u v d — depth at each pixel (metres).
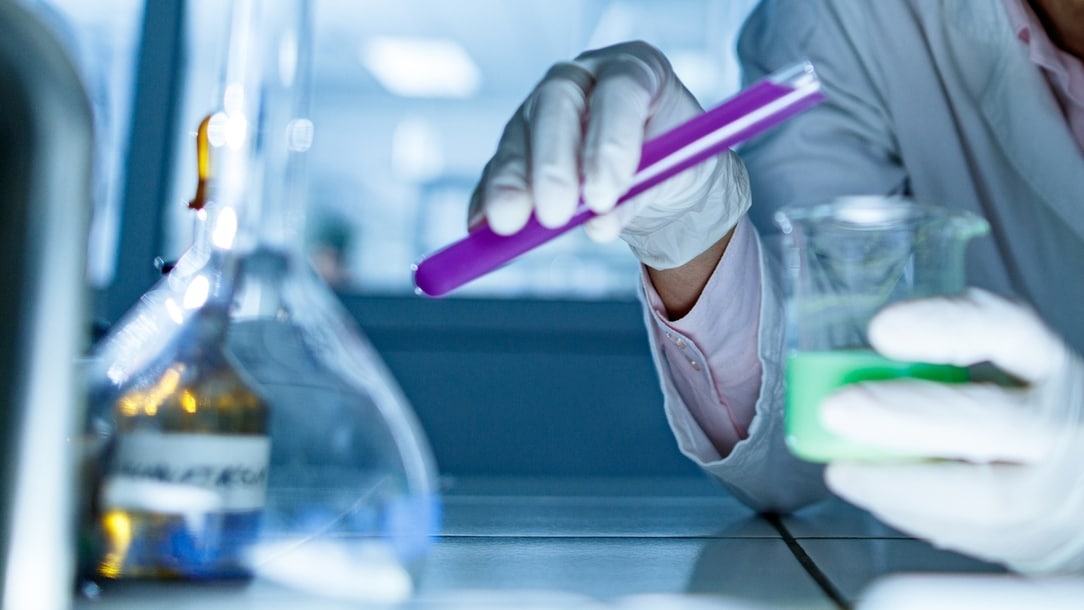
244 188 0.53
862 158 1.30
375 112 3.12
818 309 0.62
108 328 0.62
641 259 1.02
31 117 0.42
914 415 0.59
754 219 1.27
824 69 1.34
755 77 1.44
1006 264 1.33
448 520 0.90
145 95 2.72
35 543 0.41
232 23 0.54
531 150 0.67
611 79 0.74
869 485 0.63
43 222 0.41
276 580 0.48
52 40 0.42
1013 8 1.20
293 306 0.54
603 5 3.09
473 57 3.19
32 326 0.41
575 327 2.73
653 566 0.63
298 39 0.54
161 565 0.48
